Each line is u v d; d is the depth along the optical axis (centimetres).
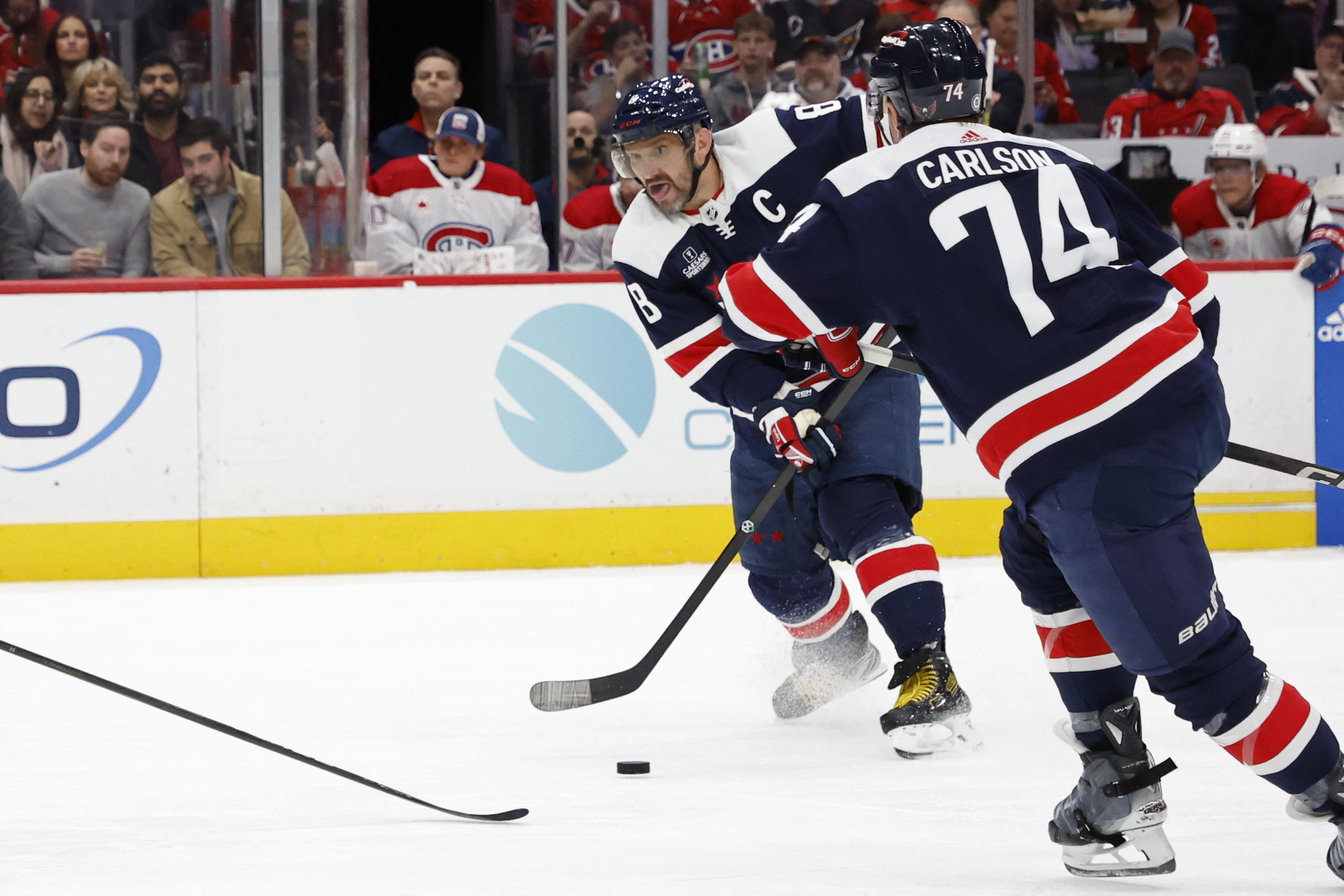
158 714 1327
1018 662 1471
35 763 1154
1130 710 788
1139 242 791
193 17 2331
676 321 1177
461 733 1247
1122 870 787
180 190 2334
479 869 837
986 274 731
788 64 2791
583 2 2541
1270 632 1612
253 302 2184
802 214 785
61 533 2166
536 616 1827
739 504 1252
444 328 2211
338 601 1955
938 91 779
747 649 1600
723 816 963
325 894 789
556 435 2238
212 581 2161
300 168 2350
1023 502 742
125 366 2167
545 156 2634
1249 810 939
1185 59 2711
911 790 1027
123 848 902
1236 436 2323
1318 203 2388
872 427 1171
